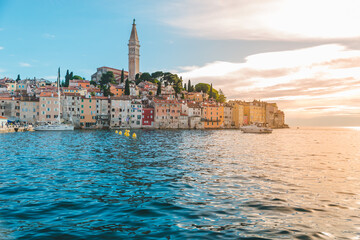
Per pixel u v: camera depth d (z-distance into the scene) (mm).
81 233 13062
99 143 64188
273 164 36250
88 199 18609
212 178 26203
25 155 41031
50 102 135000
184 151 51125
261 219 15070
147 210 16438
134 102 159000
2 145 55188
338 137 145125
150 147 57031
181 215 15633
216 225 14188
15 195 19359
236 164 35656
